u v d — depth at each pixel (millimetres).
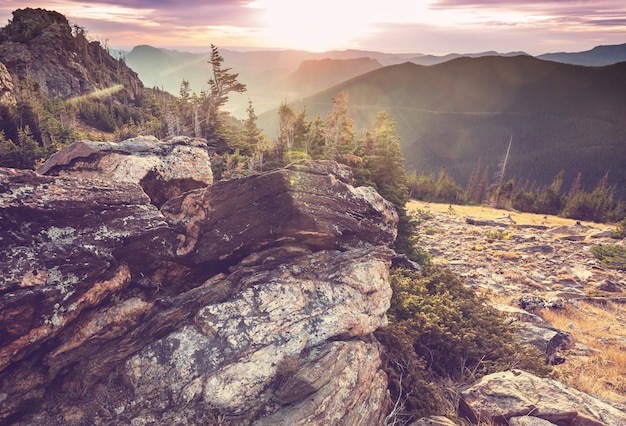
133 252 8984
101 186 8773
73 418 7523
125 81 153250
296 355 9000
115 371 8398
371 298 10812
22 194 7480
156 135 57031
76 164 11852
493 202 108938
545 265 34969
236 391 8258
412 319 13641
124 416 7719
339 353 9133
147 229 8953
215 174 30078
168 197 12703
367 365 9648
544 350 16188
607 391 13695
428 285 18062
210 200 10672
